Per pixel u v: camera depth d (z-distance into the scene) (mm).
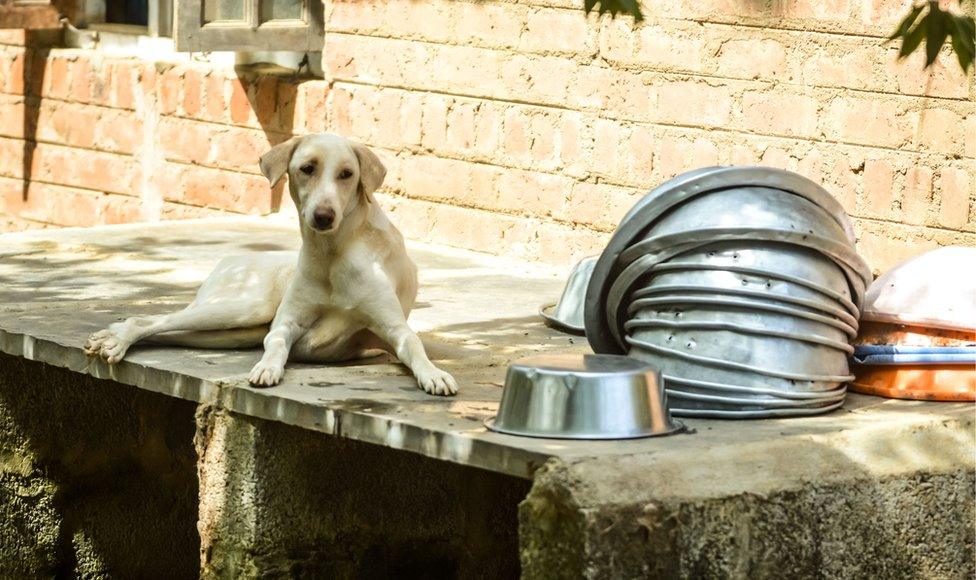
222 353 7023
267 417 6246
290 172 6539
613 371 5621
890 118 8523
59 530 8133
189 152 12375
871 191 8641
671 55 9391
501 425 5672
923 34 5059
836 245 6059
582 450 5336
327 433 6086
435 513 7047
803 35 8812
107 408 8086
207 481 6547
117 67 12859
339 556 6746
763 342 5992
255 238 10328
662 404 5730
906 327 6406
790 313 5996
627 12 5230
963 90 8219
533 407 5598
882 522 5715
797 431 5750
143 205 12820
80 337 7227
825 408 6066
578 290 7863
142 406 8109
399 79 10859
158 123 12602
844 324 6137
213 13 11297
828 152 8789
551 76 9992
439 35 10578
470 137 10477
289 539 6559
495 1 10227
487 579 7152
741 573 5352
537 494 5191
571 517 5102
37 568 8164
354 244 6625
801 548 5496
